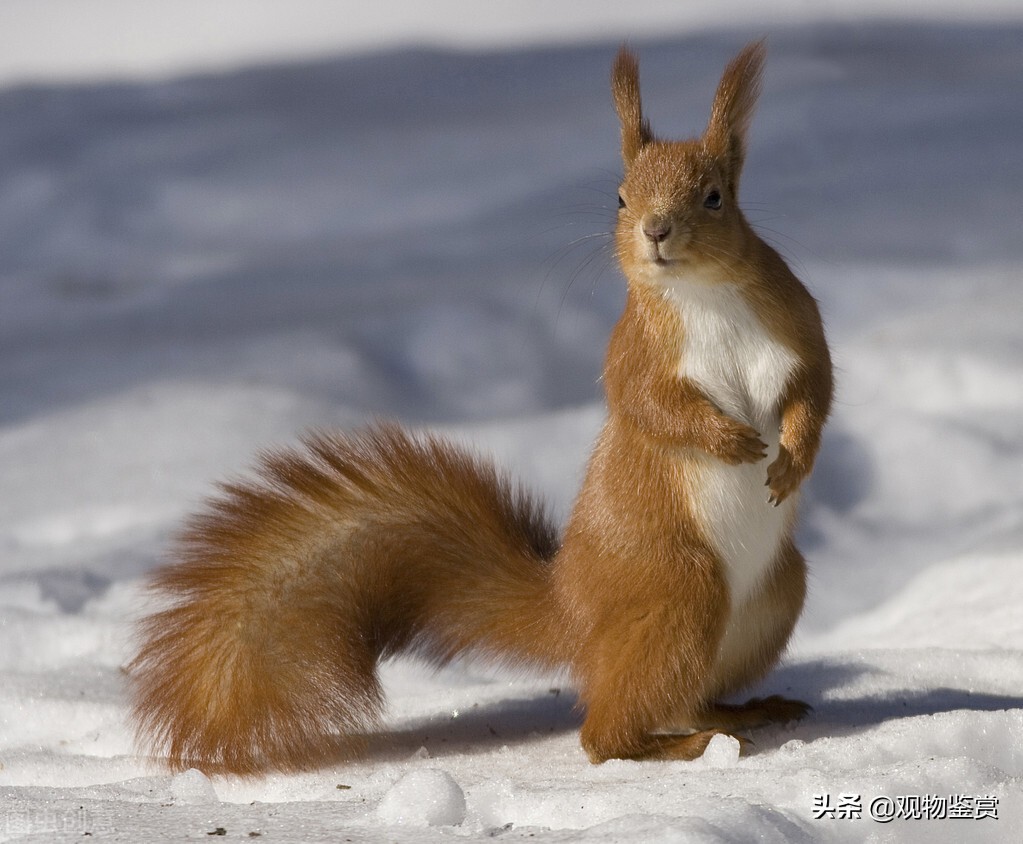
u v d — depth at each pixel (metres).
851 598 12.02
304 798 6.66
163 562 11.69
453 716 8.48
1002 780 5.89
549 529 8.54
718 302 7.40
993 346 16.16
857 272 19.19
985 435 14.53
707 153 7.66
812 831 5.38
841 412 15.25
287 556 7.73
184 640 7.46
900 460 14.30
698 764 7.07
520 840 5.16
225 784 6.98
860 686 8.58
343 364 17.17
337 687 7.44
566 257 20.84
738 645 7.79
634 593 7.37
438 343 17.86
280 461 8.13
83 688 8.91
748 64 7.90
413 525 8.03
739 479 7.43
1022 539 11.80
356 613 7.77
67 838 5.31
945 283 18.64
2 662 9.96
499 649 8.09
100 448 14.73
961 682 8.64
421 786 5.75
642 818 5.25
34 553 12.34
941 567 11.45
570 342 18.02
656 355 7.46
